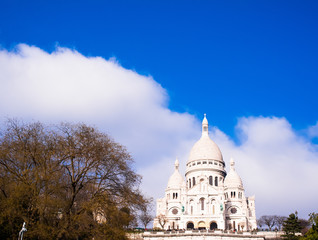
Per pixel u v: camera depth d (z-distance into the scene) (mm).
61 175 58938
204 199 177375
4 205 54406
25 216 54312
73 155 58375
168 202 195375
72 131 60906
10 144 58500
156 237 128750
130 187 61156
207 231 130750
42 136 60312
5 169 57812
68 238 54719
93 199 57594
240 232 130500
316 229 79938
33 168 57875
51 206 55594
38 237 53562
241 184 193625
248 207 199250
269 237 136000
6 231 54188
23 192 54219
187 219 171500
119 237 56500
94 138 60469
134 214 60594
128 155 62000
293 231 129125
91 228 56656
